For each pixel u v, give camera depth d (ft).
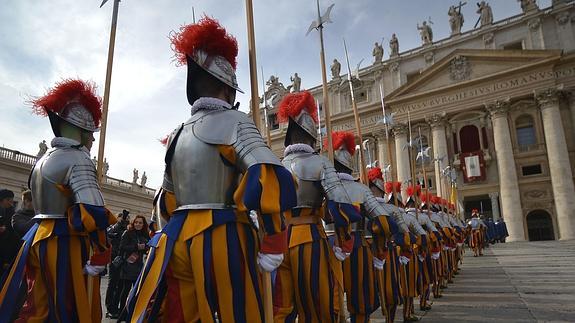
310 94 13.14
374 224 14.42
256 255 8.02
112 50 11.71
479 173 112.57
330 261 11.63
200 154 7.78
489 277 35.58
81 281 10.51
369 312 13.94
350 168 15.78
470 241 69.77
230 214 7.66
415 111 123.34
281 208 7.35
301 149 12.34
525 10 117.70
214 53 8.53
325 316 11.11
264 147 7.61
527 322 18.22
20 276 10.49
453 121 119.75
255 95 9.32
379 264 14.93
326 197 11.83
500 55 113.60
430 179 117.08
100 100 12.20
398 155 122.01
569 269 38.58
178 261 7.48
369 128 129.08
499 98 113.09
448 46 127.24
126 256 23.39
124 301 23.29
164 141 10.13
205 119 8.01
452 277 34.99
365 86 135.95
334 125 135.44
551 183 105.09
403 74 132.67
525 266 43.52
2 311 10.22
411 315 19.85
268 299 7.95
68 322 10.16
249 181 7.20
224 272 7.27
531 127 111.14
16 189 72.74
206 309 7.07
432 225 25.18
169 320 7.59
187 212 7.72
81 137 11.70
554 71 108.37
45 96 11.45
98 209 10.09
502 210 107.76
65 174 10.44
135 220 23.93
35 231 10.64
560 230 100.58
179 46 8.64
